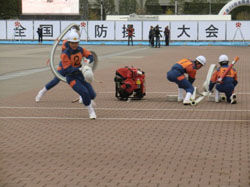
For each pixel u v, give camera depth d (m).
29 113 10.86
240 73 19.91
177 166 6.59
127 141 8.10
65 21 50.09
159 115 10.56
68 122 9.81
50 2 54.19
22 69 22.05
